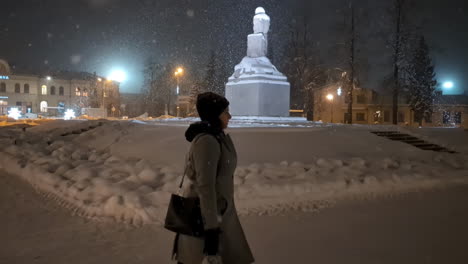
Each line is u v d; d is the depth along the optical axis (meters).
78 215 6.21
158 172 8.30
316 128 13.77
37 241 5.08
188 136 3.19
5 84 72.75
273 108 18.86
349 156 11.20
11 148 11.26
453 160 11.12
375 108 59.12
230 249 3.14
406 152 12.26
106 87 75.88
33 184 8.30
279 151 10.84
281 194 7.11
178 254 3.16
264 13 19.97
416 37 32.06
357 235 5.40
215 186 3.09
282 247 4.91
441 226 5.85
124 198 6.29
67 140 14.10
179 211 3.08
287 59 40.50
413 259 4.57
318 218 6.18
